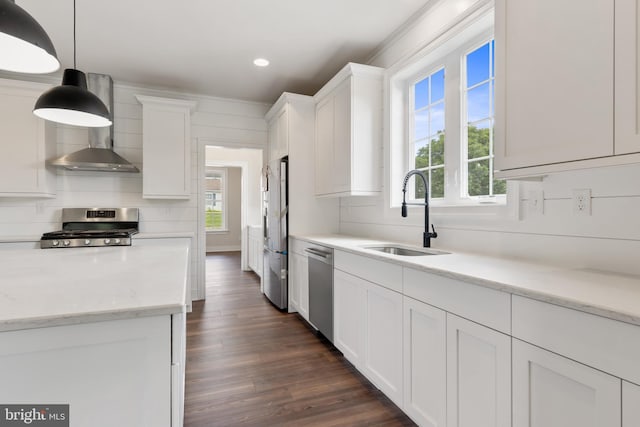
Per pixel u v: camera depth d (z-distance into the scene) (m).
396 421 1.75
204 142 4.25
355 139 2.85
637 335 0.82
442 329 1.44
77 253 1.88
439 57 2.38
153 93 4.00
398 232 2.73
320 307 2.78
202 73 3.60
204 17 2.56
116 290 1.03
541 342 1.03
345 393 2.02
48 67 1.43
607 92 1.05
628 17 1.00
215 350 2.63
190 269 3.87
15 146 3.19
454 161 2.27
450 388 1.39
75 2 2.34
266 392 2.03
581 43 1.13
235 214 9.00
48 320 0.78
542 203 1.62
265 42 2.94
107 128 3.62
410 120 2.75
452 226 2.20
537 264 1.54
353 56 3.21
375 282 1.96
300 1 2.37
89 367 0.84
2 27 1.10
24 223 3.53
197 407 1.87
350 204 3.56
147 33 2.78
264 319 3.38
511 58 1.39
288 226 3.65
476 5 1.92
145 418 0.87
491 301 1.21
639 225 1.27
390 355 1.82
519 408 1.10
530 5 1.31
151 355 0.88
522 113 1.35
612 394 0.86
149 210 3.98
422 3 2.40
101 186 3.81
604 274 1.29
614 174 1.34
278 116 3.99
